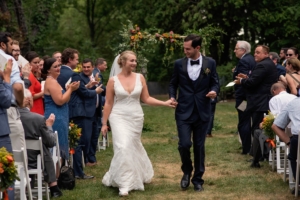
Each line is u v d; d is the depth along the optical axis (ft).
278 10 97.81
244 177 28.99
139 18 105.29
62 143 26.91
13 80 21.57
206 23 98.27
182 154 25.40
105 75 87.76
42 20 83.82
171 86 25.80
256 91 32.58
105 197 25.00
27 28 81.51
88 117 30.22
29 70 26.32
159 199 24.36
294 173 23.88
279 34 99.04
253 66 35.73
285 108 23.73
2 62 21.35
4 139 20.30
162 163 34.32
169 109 82.99
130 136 26.00
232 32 105.60
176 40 47.80
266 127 28.68
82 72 31.04
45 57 27.25
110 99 26.45
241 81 32.78
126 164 25.57
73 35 134.21
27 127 23.22
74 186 26.73
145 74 47.98
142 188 26.14
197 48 25.18
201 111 25.22
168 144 43.04
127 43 47.57
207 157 36.17
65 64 30.07
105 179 27.30
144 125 53.57
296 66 31.63
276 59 37.68
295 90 31.40
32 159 23.48
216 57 105.91
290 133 25.79
